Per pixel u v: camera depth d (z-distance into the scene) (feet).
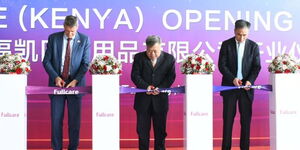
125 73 19.63
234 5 19.76
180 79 19.71
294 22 19.85
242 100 16.10
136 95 16.16
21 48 19.33
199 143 14.85
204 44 19.76
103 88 14.60
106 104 14.61
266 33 19.92
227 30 19.76
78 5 19.43
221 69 16.11
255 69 16.01
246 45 16.19
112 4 19.56
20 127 14.37
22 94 14.37
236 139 19.94
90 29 19.47
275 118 15.12
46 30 19.39
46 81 19.48
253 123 19.97
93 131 14.60
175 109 19.83
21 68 14.49
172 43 19.71
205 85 14.84
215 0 19.77
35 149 19.53
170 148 19.74
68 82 15.96
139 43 19.66
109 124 14.62
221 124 19.93
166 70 16.01
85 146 19.66
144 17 19.66
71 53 15.99
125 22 19.61
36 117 19.53
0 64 14.56
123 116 19.76
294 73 15.15
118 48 19.58
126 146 19.76
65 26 15.55
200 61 14.98
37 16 19.35
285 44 19.89
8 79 14.28
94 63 14.75
